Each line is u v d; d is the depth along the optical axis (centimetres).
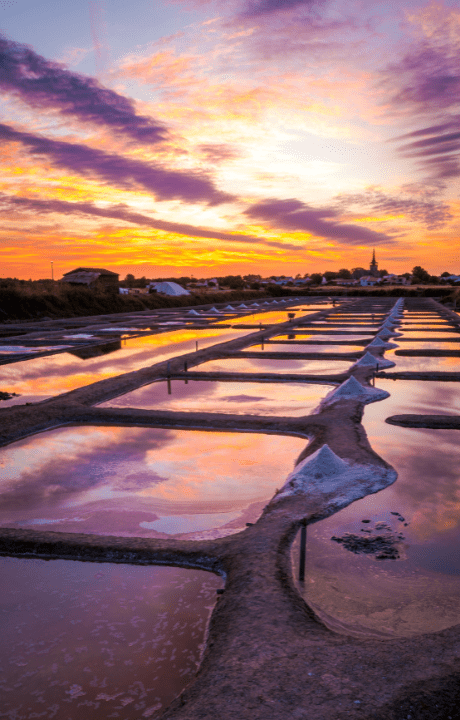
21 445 868
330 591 417
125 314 4216
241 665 309
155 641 369
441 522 547
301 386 1315
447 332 2514
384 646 325
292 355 1766
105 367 1680
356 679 290
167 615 400
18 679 334
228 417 977
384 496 611
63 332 2753
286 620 362
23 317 3634
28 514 595
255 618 365
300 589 419
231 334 2639
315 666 305
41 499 638
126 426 977
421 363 1605
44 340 2338
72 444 866
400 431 887
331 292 8212
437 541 507
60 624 393
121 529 554
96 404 1138
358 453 743
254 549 479
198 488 666
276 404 1116
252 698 278
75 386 1373
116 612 407
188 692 290
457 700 269
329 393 1191
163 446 846
